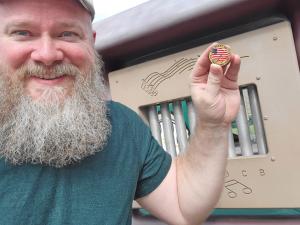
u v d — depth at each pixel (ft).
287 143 2.27
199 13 2.45
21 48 2.03
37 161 2.04
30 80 2.10
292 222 2.32
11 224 1.87
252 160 2.40
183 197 2.31
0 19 2.06
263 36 2.32
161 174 2.41
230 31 2.57
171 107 2.84
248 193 2.42
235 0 2.31
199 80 2.02
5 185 1.97
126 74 2.91
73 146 2.10
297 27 2.29
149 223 2.87
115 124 2.41
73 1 2.11
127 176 2.23
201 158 2.19
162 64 2.72
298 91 2.22
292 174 2.26
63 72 2.11
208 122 2.04
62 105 2.14
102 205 2.07
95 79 2.37
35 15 2.00
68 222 1.98
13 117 2.11
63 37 2.12
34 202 1.95
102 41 2.95
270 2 2.27
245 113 2.50
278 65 2.27
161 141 2.90
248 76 2.37
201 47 2.54
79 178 2.09
